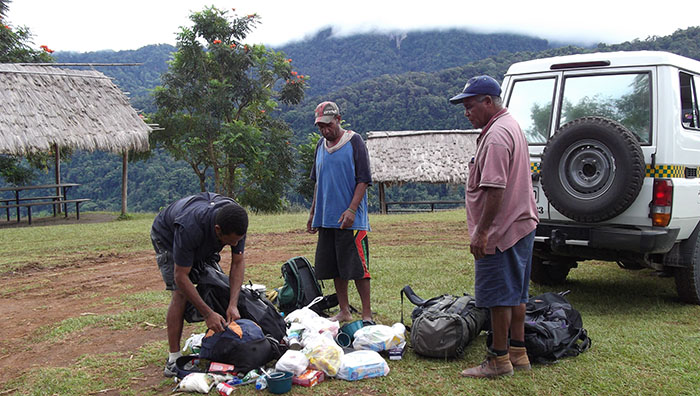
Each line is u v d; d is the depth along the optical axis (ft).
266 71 87.66
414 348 12.81
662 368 12.02
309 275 16.75
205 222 10.93
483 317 13.69
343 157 14.61
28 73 49.57
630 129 17.13
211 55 81.92
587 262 25.88
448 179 65.16
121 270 24.80
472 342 13.76
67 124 47.96
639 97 17.19
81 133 48.14
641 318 16.22
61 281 22.65
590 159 16.34
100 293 20.43
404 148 69.36
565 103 18.69
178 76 83.05
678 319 16.16
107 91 55.11
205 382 10.98
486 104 11.27
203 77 83.15
